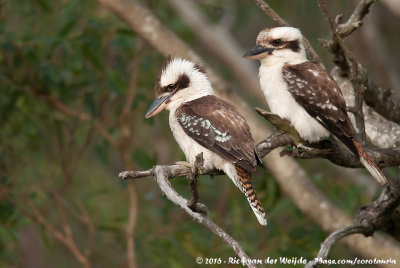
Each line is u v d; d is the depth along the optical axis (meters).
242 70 15.48
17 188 12.64
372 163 7.69
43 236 12.34
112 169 15.05
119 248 13.94
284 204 11.45
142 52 13.33
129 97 12.72
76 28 13.24
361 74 8.65
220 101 8.66
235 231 11.70
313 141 8.98
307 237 11.86
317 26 15.66
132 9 11.66
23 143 13.08
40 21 12.92
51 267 14.73
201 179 12.45
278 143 8.12
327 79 8.99
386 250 10.60
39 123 13.04
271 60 9.46
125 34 12.27
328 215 11.16
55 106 12.77
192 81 9.12
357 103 7.99
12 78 12.75
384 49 17.53
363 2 7.64
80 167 14.26
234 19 16.34
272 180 11.84
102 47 12.88
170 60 9.41
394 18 17.41
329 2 16.08
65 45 11.77
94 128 13.16
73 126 13.57
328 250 7.91
